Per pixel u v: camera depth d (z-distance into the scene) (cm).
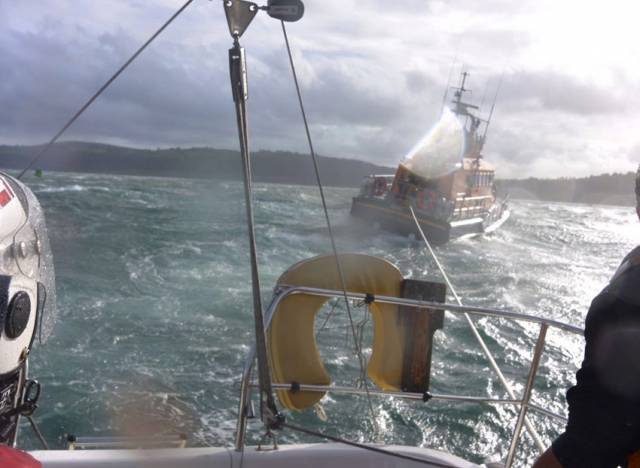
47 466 259
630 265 145
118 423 830
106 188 4609
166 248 2300
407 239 3108
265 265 2209
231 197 4891
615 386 137
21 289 209
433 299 332
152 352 1126
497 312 314
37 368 993
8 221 207
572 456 141
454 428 865
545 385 1071
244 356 1137
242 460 275
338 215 3959
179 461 270
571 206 12369
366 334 1214
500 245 3450
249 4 230
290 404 324
